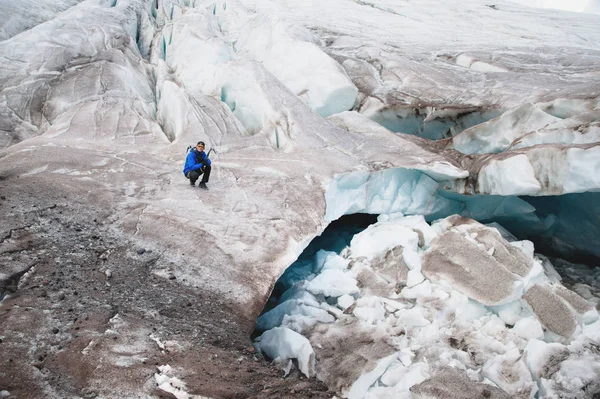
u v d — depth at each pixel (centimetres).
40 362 331
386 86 1387
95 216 607
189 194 711
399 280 710
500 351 550
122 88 1377
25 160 764
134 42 2017
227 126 1096
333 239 974
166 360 371
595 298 752
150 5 2761
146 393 324
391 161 893
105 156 849
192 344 409
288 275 781
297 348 468
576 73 1277
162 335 406
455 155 1006
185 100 1137
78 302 424
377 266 747
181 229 606
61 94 1307
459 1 3105
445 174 870
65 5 2359
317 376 458
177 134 1020
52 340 359
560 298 636
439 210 981
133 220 612
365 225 1063
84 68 1500
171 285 502
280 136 984
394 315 618
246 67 1232
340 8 2717
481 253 699
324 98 1314
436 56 1656
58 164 763
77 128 1044
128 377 335
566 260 961
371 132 1081
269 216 671
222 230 620
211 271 541
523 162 780
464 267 686
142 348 377
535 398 469
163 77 1600
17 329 362
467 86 1288
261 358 452
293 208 702
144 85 1590
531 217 977
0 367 315
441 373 452
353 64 1562
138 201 669
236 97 1237
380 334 544
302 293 672
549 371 481
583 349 539
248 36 2011
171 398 325
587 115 826
